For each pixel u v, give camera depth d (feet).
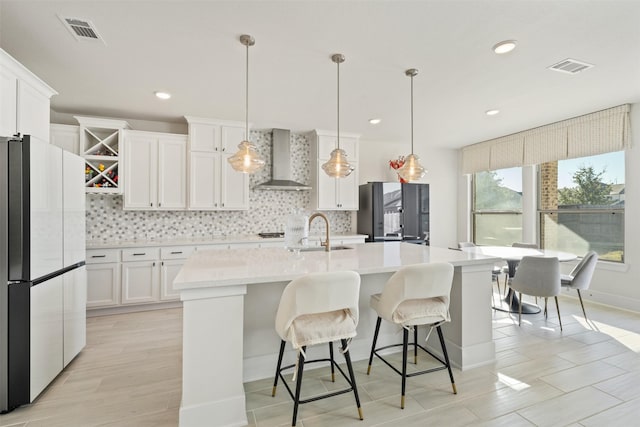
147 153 12.83
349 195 16.08
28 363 6.18
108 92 10.53
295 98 11.16
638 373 7.38
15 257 6.13
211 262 7.06
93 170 12.18
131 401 6.41
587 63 8.52
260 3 6.14
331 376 7.33
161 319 11.34
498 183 17.72
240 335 5.76
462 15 6.49
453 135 16.52
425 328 8.82
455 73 9.16
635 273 11.85
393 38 7.35
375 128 15.17
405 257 7.93
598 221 13.19
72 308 7.93
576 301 13.26
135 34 7.16
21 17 6.50
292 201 16.12
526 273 10.24
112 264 11.75
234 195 13.93
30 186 6.22
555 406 6.16
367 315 8.34
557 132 14.06
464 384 6.96
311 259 7.53
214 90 10.40
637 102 11.55
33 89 7.50
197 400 5.51
